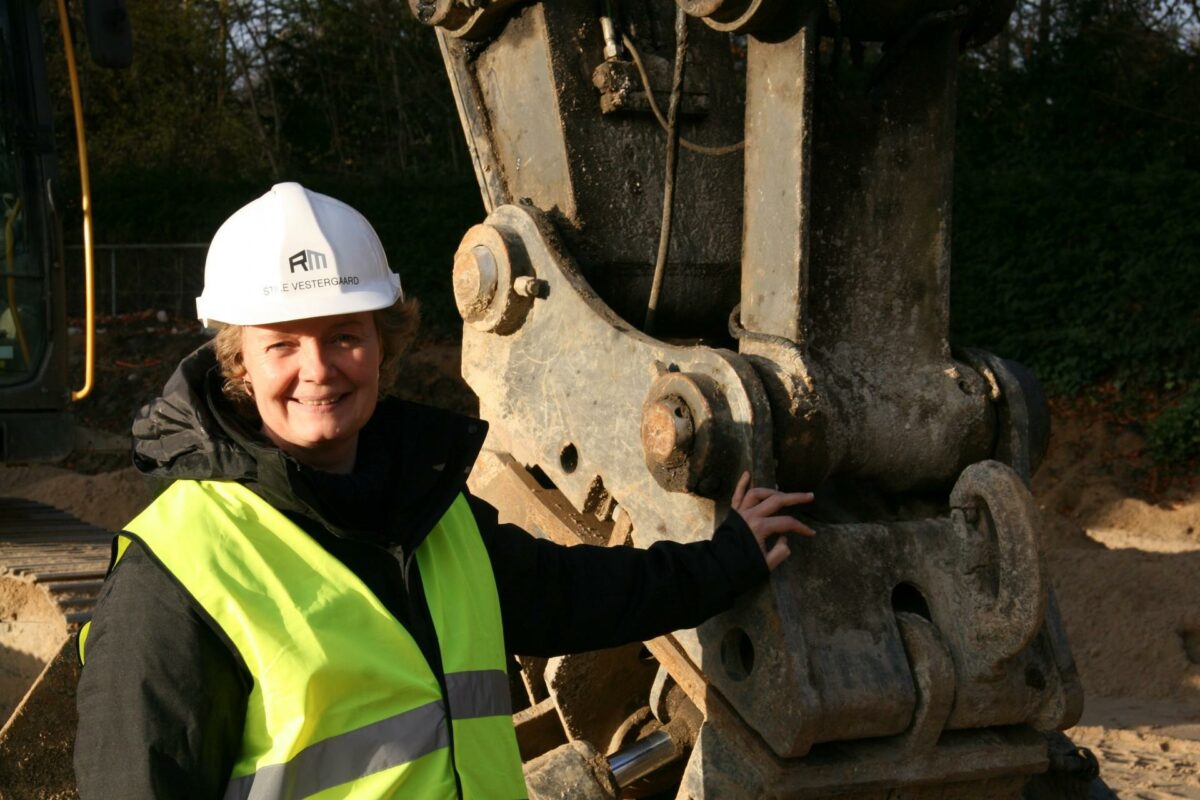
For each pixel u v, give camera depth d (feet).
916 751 8.38
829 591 8.32
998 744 8.62
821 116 8.80
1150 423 43.57
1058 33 53.36
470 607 6.73
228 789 5.89
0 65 18.63
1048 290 47.50
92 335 18.11
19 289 18.78
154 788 5.50
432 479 6.72
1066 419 45.98
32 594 14.67
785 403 8.40
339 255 6.55
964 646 8.40
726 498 8.45
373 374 6.69
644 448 8.73
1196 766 18.65
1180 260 45.60
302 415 6.57
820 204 8.77
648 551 7.86
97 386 57.06
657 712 9.91
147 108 78.74
